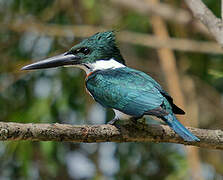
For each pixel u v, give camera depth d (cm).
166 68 1214
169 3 1360
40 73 1205
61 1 1291
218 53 1247
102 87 806
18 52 1240
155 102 727
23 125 616
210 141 704
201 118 1305
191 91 1273
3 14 1249
